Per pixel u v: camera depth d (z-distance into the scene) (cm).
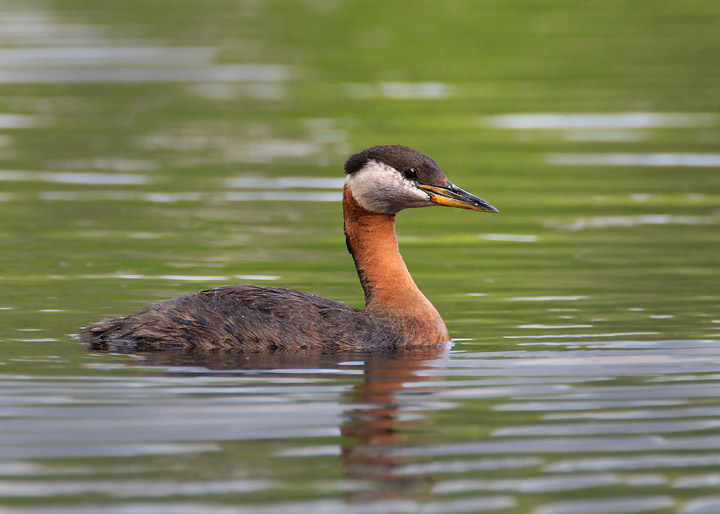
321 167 2520
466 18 4225
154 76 3512
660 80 3362
